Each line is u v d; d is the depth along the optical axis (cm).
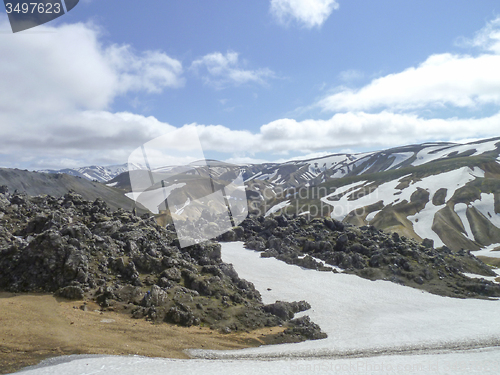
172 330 4919
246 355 4528
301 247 11962
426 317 7125
